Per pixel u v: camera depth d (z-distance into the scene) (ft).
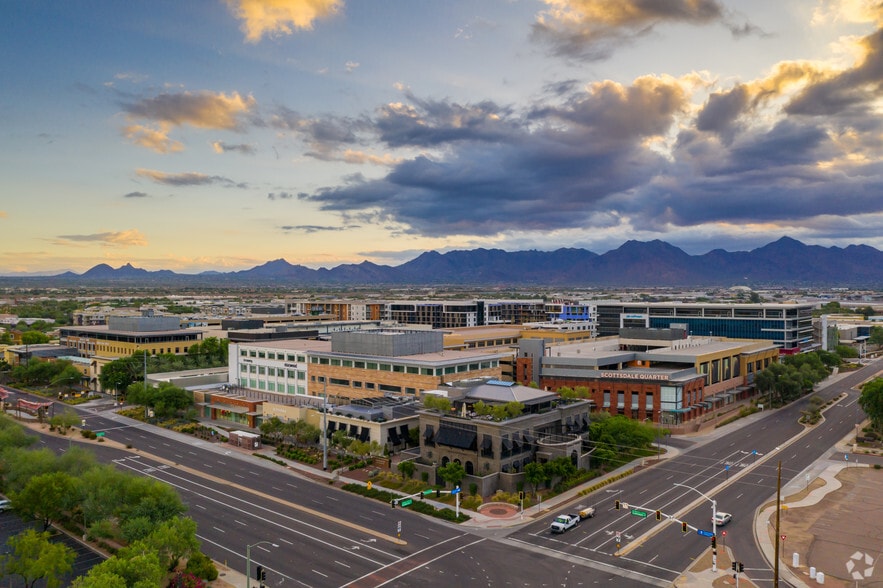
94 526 262.67
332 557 262.47
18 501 277.44
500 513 315.17
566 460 353.31
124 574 205.77
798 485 359.46
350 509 321.73
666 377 509.76
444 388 445.37
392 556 263.70
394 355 501.97
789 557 264.52
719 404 590.96
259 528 294.46
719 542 278.67
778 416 556.92
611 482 366.22
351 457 407.23
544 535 287.07
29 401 566.36
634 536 285.43
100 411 568.00
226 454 428.15
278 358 576.61
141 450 435.12
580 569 251.39
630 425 418.92
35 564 214.69
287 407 478.18
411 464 368.27
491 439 352.69
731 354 625.41
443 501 331.98
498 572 248.32
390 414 437.17
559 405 408.26
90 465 311.68
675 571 249.96
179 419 527.81
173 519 241.55
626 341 638.94
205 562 237.04
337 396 529.04
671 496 340.59
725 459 415.23
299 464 402.72
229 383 621.72
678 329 622.54
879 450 433.48
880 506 325.21
